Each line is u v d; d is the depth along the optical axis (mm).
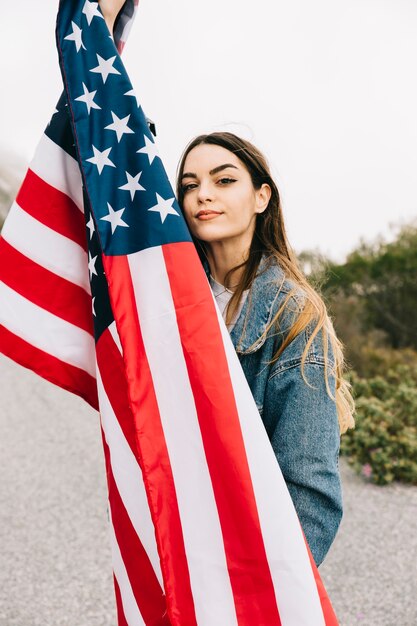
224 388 1335
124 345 1358
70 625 2826
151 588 1436
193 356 1352
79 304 1719
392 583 3293
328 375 1405
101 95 1470
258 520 1280
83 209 1707
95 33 1495
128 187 1438
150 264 1401
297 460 1365
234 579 1290
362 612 3010
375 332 9070
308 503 1360
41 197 1698
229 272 1629
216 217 1536
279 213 1645
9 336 1702
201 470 1327
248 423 1321
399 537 3879
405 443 4918
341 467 5246
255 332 1494
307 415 1376
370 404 5402
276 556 1271
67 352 1709
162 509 1308
